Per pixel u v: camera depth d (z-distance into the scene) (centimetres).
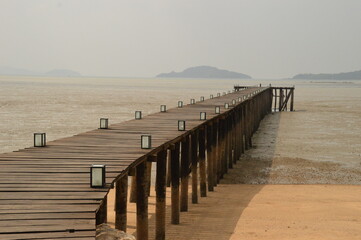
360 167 2702
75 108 5897
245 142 3194
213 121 2150
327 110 6650
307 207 1820
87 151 1246
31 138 3375
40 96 8306
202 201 1909
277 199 1958
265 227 1530
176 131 1648
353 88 18762
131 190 1867
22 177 942
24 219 693
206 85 19925
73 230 649
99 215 957
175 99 8312
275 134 3984
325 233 1479
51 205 757
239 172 2519
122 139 1481
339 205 1861
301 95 11550
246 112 3231
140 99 8131
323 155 3028
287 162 2788
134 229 1498
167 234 1445
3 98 7444
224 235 1438
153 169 2494
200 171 1980
